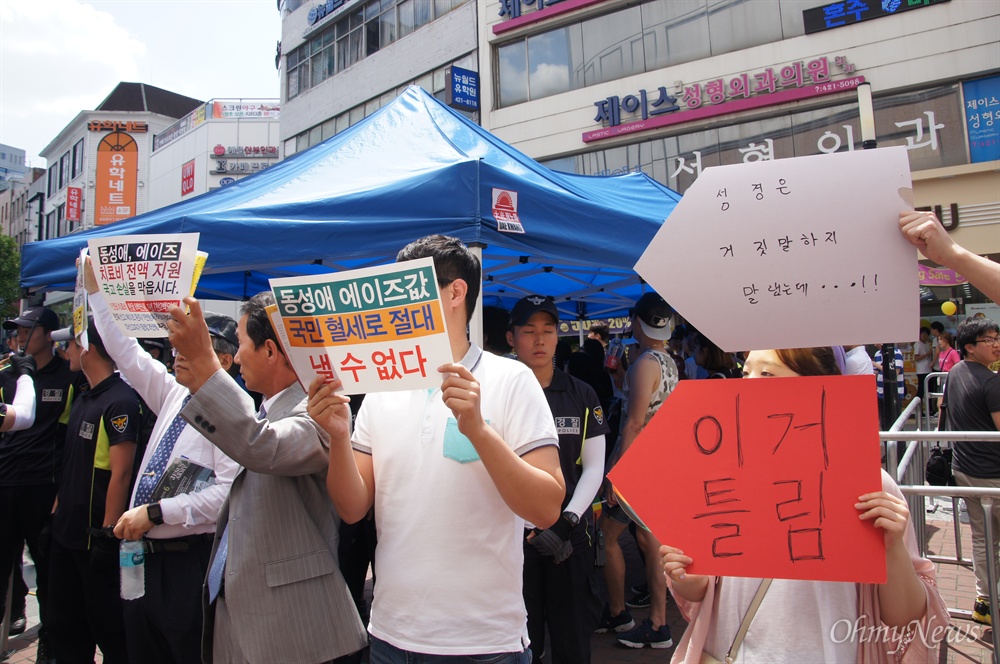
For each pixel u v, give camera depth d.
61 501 2.72
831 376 1.25
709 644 1.36
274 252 2.92
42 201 43.78
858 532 1.18
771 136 11.27
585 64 13.27
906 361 9.37
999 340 3.45
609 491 3.34
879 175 1.22
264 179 4.12
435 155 3.26
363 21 17.47
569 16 13.30
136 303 1.69
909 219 1.19
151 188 32.59
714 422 1.30
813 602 1.26
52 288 3.78
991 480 3.33
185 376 1.73
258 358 1.95
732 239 1.29
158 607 2.15
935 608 1.23
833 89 10.59
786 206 1.26
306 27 19.22
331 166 3.60
